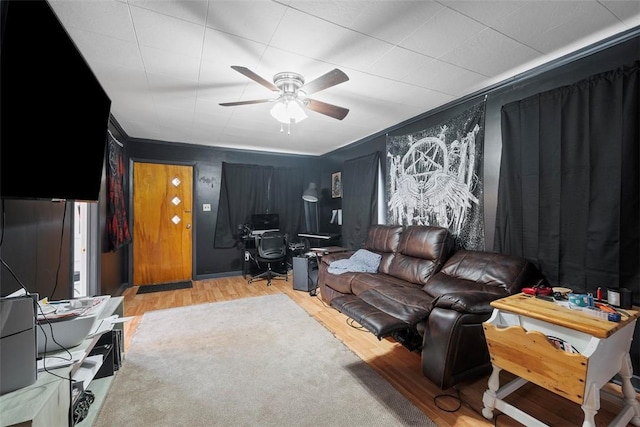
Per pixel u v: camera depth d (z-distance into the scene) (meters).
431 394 1.79
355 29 1.75
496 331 1.56
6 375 0.99
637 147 1.73
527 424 1.43
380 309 2.18
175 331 2.72
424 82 2.52
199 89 2.59
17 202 1.40
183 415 1.60
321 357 2.24
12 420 0.86
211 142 4.66
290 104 2.26
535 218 2.20
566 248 2.02
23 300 1.03
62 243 1.91
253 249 5.08
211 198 4.95
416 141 3.40
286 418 1.58
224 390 1.82
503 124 2.42
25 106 1.04
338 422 1.55
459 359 1.77
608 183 1.82
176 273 4.69
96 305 1.56
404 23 1.70
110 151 3.24
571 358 1.27
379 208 4.08
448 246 2.85
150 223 4.50
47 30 1.10
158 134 4.14
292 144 4.86
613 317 1.34
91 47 1.92
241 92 2.66
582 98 1.94
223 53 2.01
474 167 2.73
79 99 1.43
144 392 1.80
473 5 1.55
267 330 2.75
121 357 2.12
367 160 4.24
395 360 2.20
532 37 1.85
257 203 5.28
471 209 2.76
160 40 1.85
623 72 1.76
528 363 1.43
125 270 4.30
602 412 1.60
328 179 5.56
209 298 3.79
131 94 2.70
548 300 1.66
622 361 1.47
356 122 3.65
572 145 1.99
